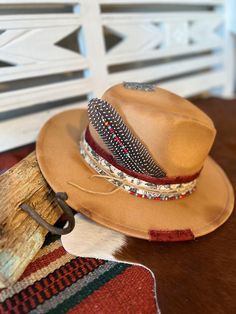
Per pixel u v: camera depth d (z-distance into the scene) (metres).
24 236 0.42
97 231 0.50
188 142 0.46
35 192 0.46
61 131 0.59
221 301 0.39
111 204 0.47
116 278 0.42
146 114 0.46
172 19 0.93
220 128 0.90
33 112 0.71
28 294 0.38
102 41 0.77
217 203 0.55
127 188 0.49
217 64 1.18
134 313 0.37
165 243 0.48
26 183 0.46
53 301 0.38
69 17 0.68
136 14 0.82
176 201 0.52
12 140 0.65
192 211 0.51
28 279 0.40
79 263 0.44
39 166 0.49
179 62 1.02
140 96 0.50
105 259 0.45
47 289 0.39
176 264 0.45
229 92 1.26
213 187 0.59
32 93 0.66
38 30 0.63
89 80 0.77
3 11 0.62
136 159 0.46
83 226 0.50
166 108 0.47
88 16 0.72
